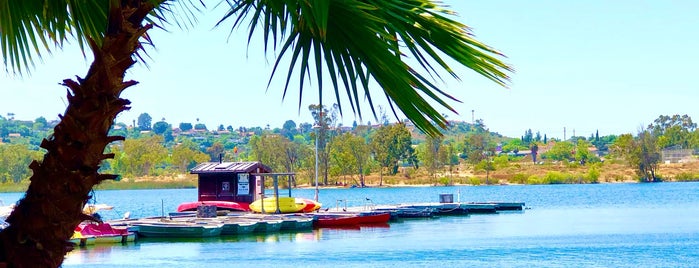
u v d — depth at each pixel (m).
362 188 142.88
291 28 5.29
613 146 180.38
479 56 5.17
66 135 5.14
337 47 5.18
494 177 166.62
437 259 30.38
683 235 40.88
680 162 177.00
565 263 29.47
